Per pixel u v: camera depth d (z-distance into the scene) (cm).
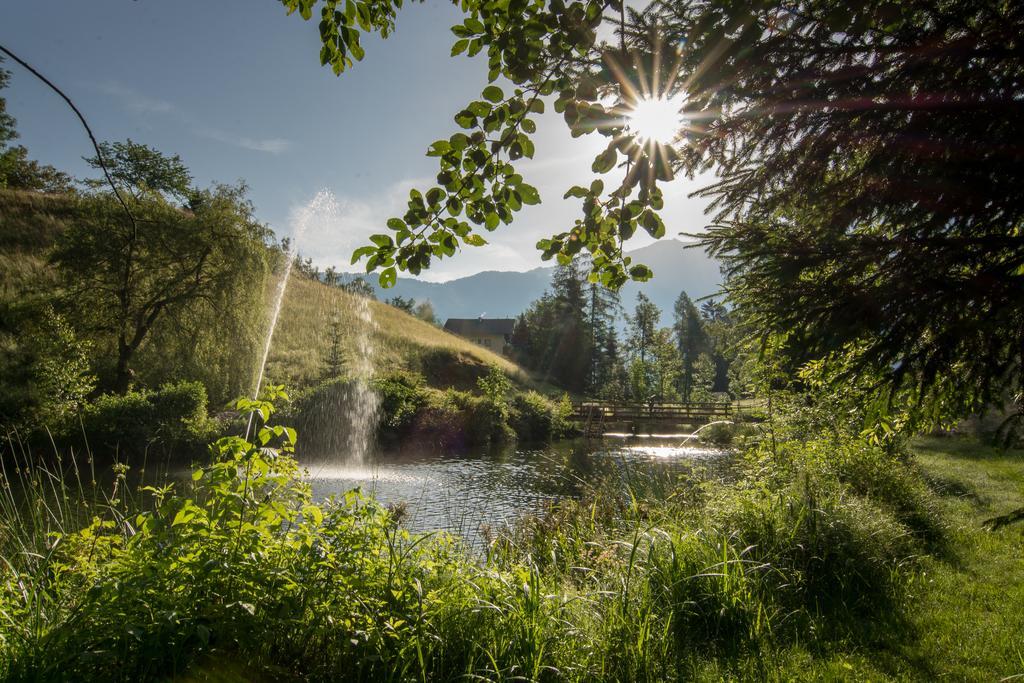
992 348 233
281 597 286
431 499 1295
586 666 345
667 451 2147
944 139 220
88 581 302
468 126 260
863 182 248
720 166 273
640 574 464
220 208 2292
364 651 289
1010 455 1415
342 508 340
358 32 320
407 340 3925
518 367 5247
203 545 287
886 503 749
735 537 547
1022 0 206
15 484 731
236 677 268
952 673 379
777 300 257
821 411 755
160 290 2169
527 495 1333
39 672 241
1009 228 232
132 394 1725
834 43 227
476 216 274
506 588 373
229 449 319
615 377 6059
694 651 393
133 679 254
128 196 2216
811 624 439
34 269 2627
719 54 219
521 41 245
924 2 218
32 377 1523
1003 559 617
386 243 276
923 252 230
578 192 287
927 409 318
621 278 337
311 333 3303
